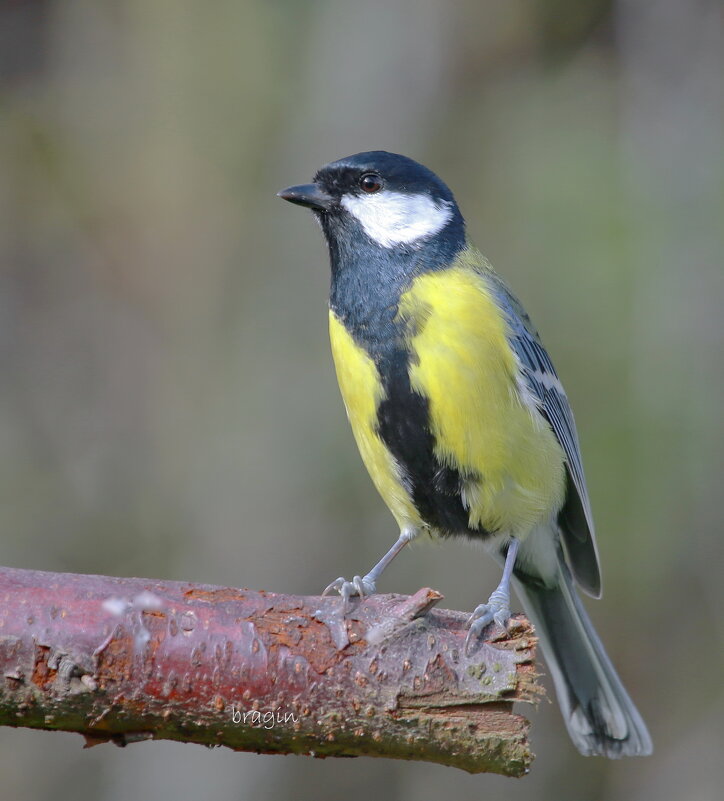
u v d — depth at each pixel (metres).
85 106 14.25
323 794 11.11
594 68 13.67
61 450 13.07
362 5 13.54
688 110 12.42
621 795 11.14
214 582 11.92
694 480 11.45
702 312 11.69
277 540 11.97
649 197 12.24
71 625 4.98
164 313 13.45
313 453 12.22
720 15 12.52
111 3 14.42
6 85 14.47
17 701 4.96
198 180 13.69
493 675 5.06
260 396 12.55
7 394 13.35
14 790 11.08
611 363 11.79
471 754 5.10
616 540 11.49
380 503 11.97
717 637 11.38
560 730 11.36
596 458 11.56
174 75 13.95
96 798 11.04
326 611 5.19
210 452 12.50
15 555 12.50
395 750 5.13
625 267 12.05
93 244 13.84
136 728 5.11
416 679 5.05
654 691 11.43
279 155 13.45
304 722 5.07
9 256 13.88
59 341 13.54
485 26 13.75
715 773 11.03
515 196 13.14
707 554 11.39
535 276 12.41
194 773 10.95
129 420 13.12
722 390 11.52
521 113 13.61
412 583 11.48
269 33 13.77
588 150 13.03
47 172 14.17
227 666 5.03
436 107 13.54
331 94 13.40
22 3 14.62
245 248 13.37
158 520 12.52
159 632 5.04
